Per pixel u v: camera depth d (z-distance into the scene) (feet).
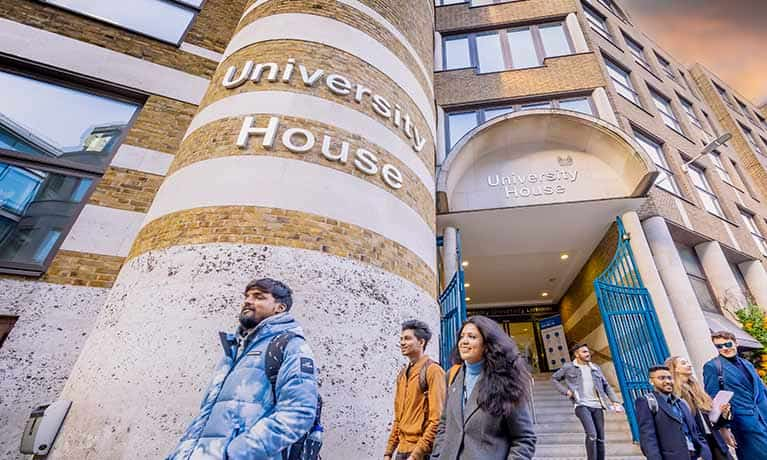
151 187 16.21
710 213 33.53
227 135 13.46
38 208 14.29
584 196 24.62
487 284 40.50
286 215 11.85
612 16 47.14
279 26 16.74
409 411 8.41
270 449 4.72
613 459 16.79
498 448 5.44
